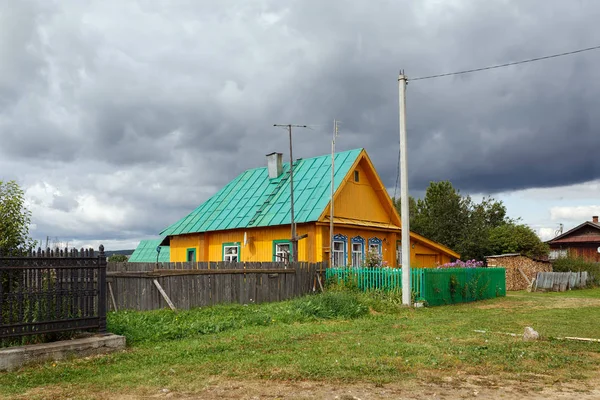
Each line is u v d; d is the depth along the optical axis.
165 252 47.00
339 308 16.11
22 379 7.98
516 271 34.66
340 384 7.28
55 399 6.87
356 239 27.88
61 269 9.95
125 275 15.71
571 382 7.39
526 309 19.22
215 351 9.97
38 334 9.53
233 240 28.73
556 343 10.57
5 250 9.66
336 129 26.69
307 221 25.05
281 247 26.61
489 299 24.69
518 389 7.00
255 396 6.75
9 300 9.26
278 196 28.59
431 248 33.19
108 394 7.06
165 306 15.66
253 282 18.55
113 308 15.60
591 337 11.73
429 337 11.37
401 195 19.86
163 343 11.04
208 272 17.03
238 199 30.91
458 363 8.48
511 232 45.84
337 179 26.86
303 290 20.67
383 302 18.20
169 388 7.25
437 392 6.85
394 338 11.20
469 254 45.06
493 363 8.51
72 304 10.16
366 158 28.66
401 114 20.09
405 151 19.95
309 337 11.52
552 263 40.19
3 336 9.07
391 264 30.55
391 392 6.85
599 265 42.12
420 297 20.19
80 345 9.70
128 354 9.81
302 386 7.20
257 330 12.66
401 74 20.22
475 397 6.63
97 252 10.64
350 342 10.64
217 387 7.24
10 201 10.74
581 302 22.86
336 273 22.03
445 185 51.16
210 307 16.28
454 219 46.22
